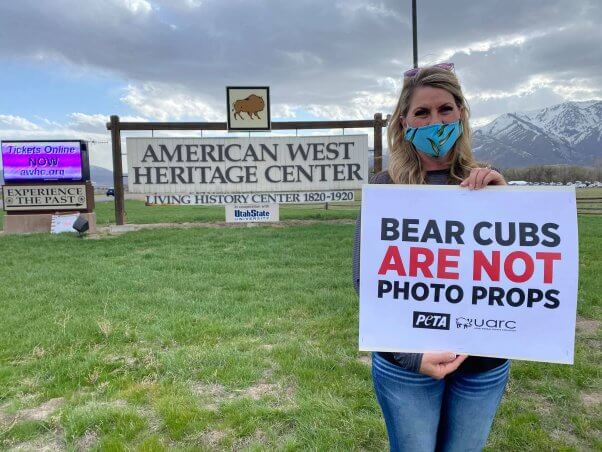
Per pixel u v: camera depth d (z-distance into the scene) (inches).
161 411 117.6
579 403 124.7
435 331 65.2
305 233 444.1
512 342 64.0
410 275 65.6
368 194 66.3
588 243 376.8
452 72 67.2
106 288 238.4
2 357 151.6
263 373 141.6
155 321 185.6
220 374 137.9
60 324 179.3
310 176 522.3
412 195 65.6
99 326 171.2
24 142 500.4
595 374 140.0
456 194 64.9
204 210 1009.5
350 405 121.6
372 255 66.1
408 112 67.5
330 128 526.3
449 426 67.5
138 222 615.2
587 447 106.9
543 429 113.7
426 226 65.3
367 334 66.1
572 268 62.9
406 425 64.6
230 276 265.9
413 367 61.9
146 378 136.6
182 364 142.9
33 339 164.2
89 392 129.2
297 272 277.3
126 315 191.5
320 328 179.5
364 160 524.1
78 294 227.3
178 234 454.6
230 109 510.6
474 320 64.6
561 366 143.6
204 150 508.7
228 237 425.7
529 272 63.5
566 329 63.0
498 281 64.1
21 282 255.3
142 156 502.9
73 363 145.1
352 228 484.4
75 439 107.7
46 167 503.8
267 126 515.2
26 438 109.0
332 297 218.5
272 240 404.5
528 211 63.7
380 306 66.2
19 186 501.7
